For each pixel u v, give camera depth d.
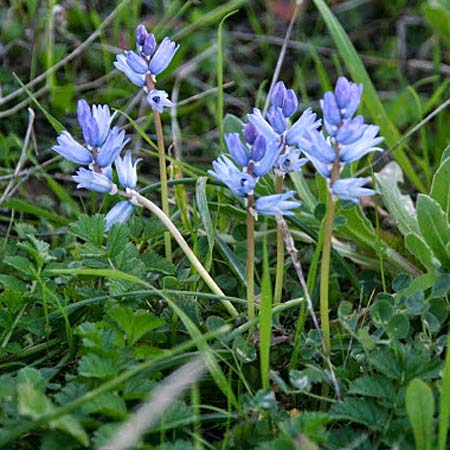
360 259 0.67
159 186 0.63
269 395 0.53
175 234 0.58
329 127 0.52
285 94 0.57
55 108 0.80
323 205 0.63
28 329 0.58
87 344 0.52
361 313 0.60
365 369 0.55
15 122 0.80
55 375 0.58
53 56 0.82
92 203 0.73
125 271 0.58
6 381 0.53
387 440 0.52
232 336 0.56
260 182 0.65
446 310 0.59
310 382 0.54
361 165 0.79
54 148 0.56
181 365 0.57
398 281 0.59
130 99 0.83
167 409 0.53
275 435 0.53
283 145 0.56
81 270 0.56
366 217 0.70
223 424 0.55
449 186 0.62
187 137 0.82
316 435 0.51
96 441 0.50
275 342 0.57
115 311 0.53
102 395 0.51
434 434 0.52
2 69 0.83
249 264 0.56
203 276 0.58
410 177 0.74
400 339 0.58
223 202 0.68
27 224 0.69
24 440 0.53
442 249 0.61
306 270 0.67
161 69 0.58
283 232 0.55
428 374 0.53
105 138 0.56
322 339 0.56
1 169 0.73
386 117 0.73
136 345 0.57
